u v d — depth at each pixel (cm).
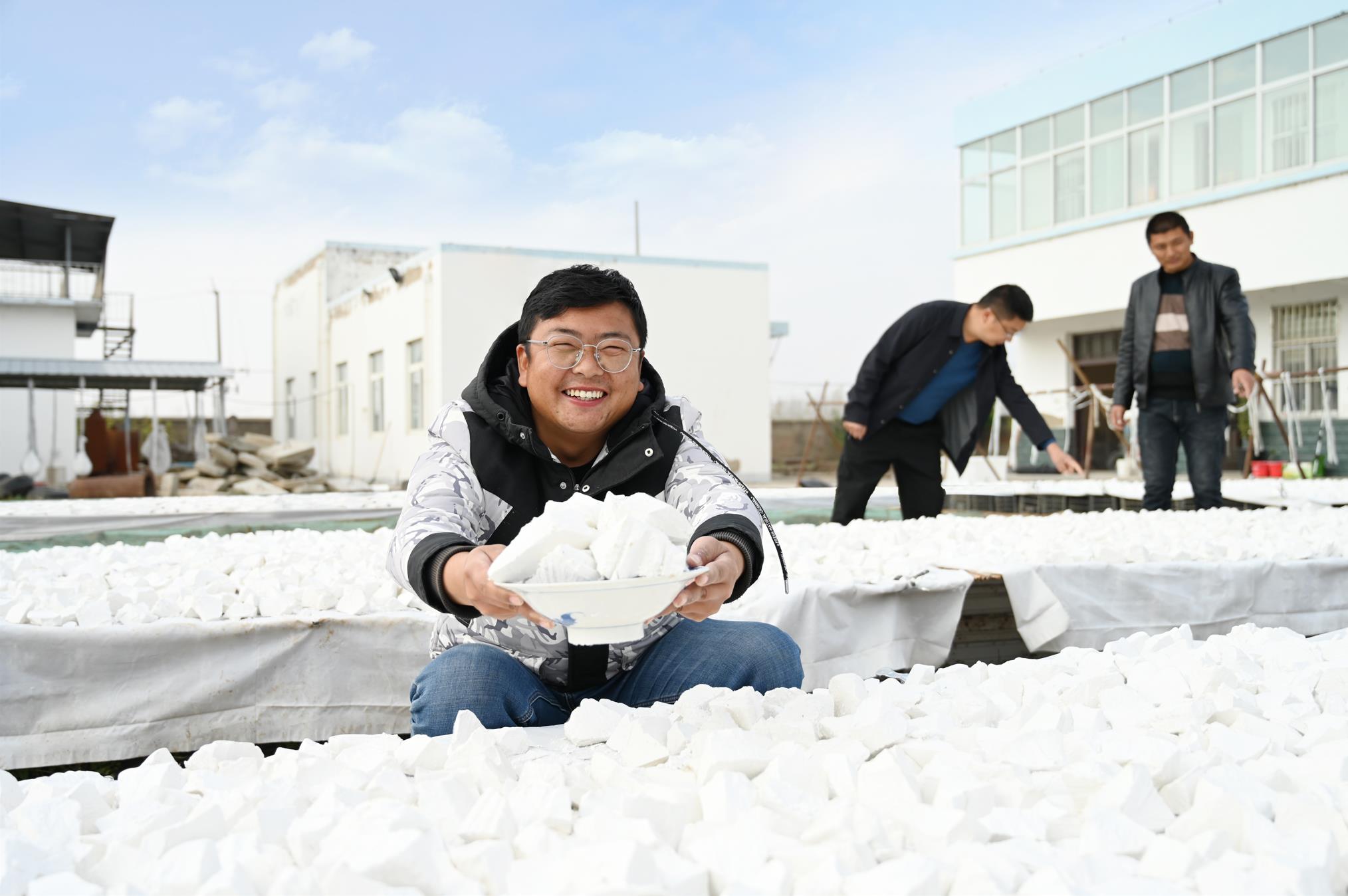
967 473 956
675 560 124
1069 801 114
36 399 1503
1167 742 128
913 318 436
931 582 257
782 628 237
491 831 106
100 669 204
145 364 1308
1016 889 93
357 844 98
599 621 124
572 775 125
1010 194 1526
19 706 199
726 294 1462
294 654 215
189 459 1652
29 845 99
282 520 610
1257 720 141
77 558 331
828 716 152
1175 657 181
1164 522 408
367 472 1579
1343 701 157
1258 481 751
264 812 107
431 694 167
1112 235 1378
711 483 171
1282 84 1214
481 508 171
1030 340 1571
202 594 235
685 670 178
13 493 1155
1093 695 161
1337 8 1152
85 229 1557
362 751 136
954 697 163
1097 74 1388
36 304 1525
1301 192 1193
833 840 102
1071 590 270
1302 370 1289
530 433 168
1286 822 109
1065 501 681
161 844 103
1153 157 1345
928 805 116
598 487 173
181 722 208
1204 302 465
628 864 90
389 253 1803
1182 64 1298
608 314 160
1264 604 290
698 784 123
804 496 789
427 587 141
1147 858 99
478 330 1302
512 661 173
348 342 1656
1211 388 468
